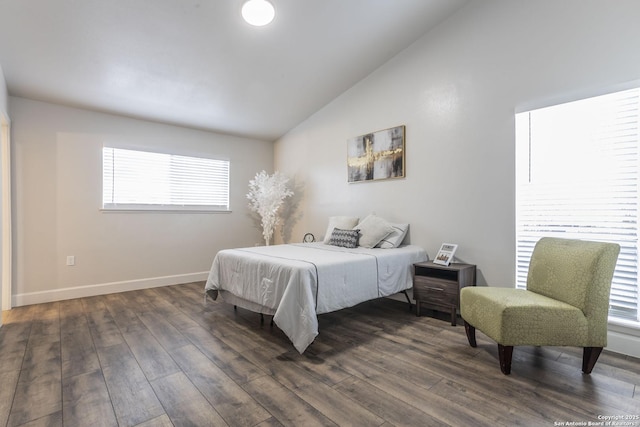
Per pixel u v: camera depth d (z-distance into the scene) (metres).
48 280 3.56
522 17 2.73
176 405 1.64
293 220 5.11
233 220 5.04
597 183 2.40
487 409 1.59
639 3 2.19
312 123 4.73
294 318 2.26
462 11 3.12
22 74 3.05
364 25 3.10
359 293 2.67
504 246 2.85
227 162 5.00
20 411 1.59
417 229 3.50
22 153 3.42
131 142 4.12
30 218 3.46
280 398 1.70
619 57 2.27
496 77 2.89
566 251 2.12
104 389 1.79
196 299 3.67
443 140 3.27
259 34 2.98
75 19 2.53
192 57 3.14
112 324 2.84
